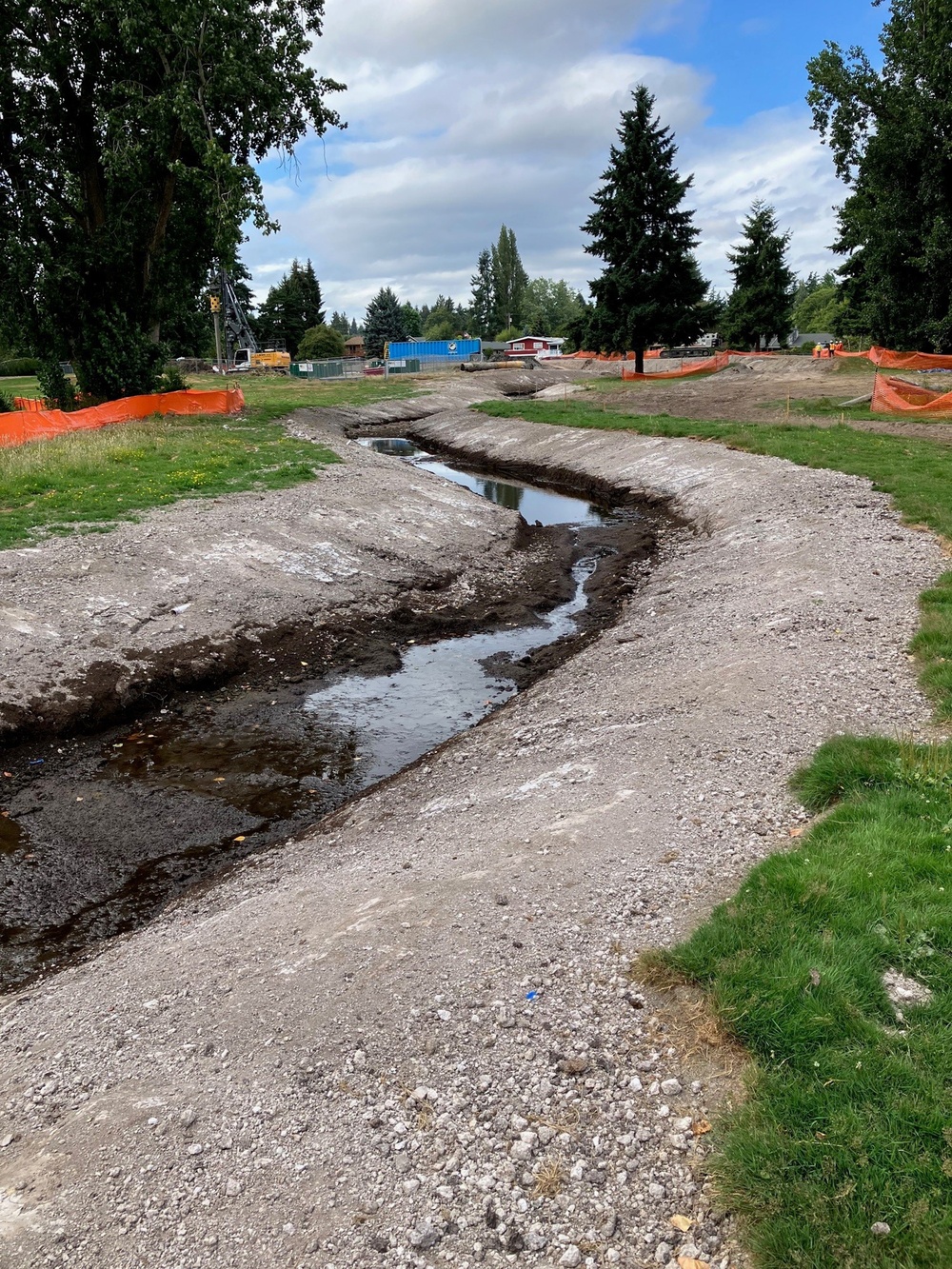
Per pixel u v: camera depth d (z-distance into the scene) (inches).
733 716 333.1
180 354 2972.4
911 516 586.2
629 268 2075.5
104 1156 165.8
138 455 870.4
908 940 190.9
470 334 5634.8
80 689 436.1
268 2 1200.8
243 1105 174.2
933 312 1450.5
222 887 295.7
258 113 1199.6
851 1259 129.7
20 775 383.9
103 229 1147.3
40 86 1077.8
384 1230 145.1
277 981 212.2
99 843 335.9
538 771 332.5
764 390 1567.4
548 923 218.8
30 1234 150.2
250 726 437.1
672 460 981.8
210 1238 146.7
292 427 1248.2
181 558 594.9
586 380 2273.6
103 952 265.3
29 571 537.6
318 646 531.8
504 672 506.6
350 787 378.9
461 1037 185.0
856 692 336.8
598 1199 147.6
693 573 609.3
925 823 233.1
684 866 237.0
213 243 1203.9
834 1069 160.1
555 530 839.1
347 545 679.1
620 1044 178.7
